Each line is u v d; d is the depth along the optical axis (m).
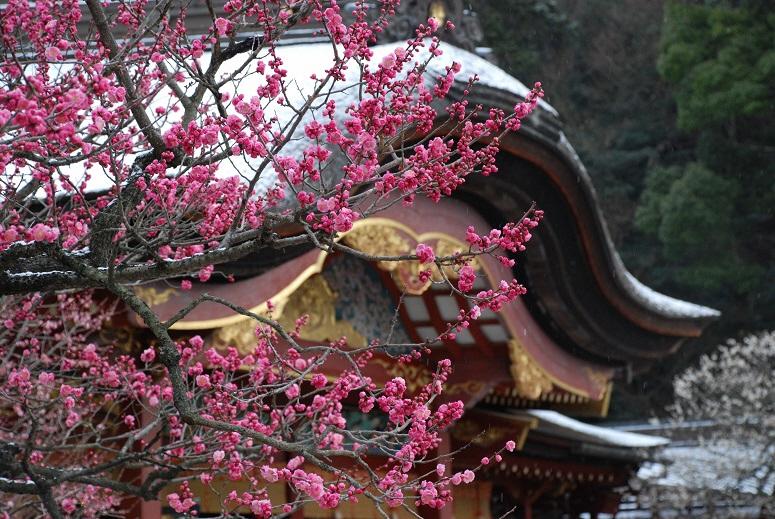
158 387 8.67
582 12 51.12
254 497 7.94
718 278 42.47
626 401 42.97
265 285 12.05
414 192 6.59
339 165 11.13
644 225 44.53
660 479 27.77
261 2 7.49
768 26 43.66
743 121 45.97
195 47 6.96
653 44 50.28
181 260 6.62
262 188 10.30
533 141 14.41
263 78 13.94
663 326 18.05
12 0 7.43
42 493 7.08
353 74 12.96
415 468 17.05
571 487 22.34
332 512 16.45
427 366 16.78
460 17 14.96
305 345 14.34
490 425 18.30
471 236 6.32
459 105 6.97
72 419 8.30
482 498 19.94
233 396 7.66
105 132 6.71
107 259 6.99
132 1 8.55
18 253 6.58
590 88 50.22
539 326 17.02
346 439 15.66
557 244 15.95
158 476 7.61
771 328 43.25
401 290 14.92
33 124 5.14
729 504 27.97
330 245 6.37
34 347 9.77
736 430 28.55
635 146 49.22
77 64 7.07
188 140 6.41
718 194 42.91
